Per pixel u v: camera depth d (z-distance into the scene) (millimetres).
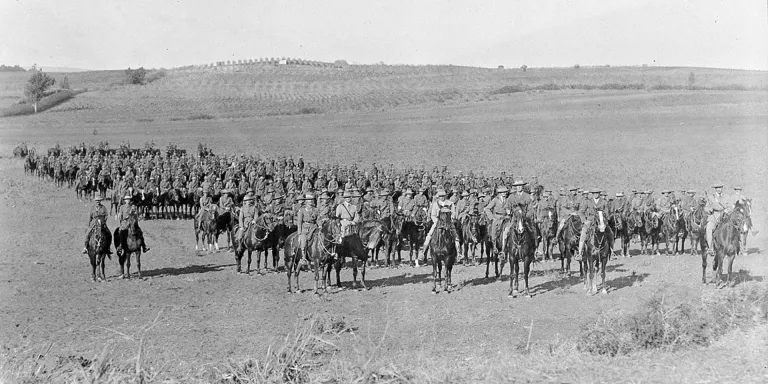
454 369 14227
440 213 22984
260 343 17250
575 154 70688
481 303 21531
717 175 55781
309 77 178250
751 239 34594
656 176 57438
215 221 32969
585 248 22484
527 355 15320
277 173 47094
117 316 20344
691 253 31469
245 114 121438
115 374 14312
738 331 16094
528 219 23109
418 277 26250
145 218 46375
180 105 133750
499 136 84688
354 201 30266
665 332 15602
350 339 17641
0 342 17359
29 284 24984
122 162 56719
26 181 64125
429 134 89688
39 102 135625
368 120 107438
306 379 14367
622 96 114375
